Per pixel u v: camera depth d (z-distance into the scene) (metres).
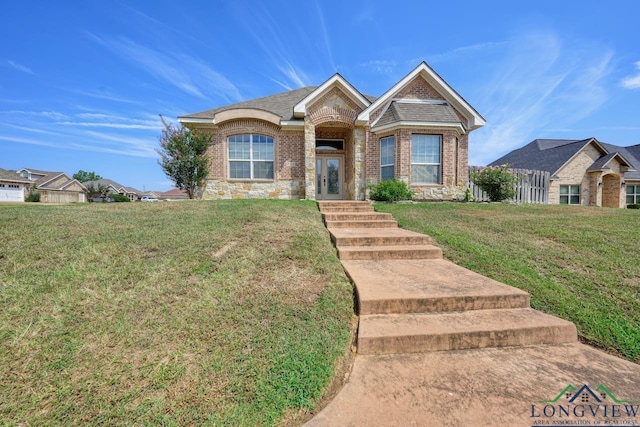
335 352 2.85
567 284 4.43
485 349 3.13
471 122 13.93
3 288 3.33
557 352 3.08
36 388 2.20
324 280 4.13
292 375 2.50
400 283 4.22
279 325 3.08
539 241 6.29
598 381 2.59
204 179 13.55
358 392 2.43
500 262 5.21
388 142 13.40
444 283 4.24
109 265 4.06
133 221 6.43
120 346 2.62
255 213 7.61
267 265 4.42
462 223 7.91
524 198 14.40
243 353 2.67
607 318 3.61
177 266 4.14
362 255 5.57
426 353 3.04
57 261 4.07
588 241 6.08
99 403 2.13
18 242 4.65
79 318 2.92
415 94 13.98
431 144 13.09
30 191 41.59
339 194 15.79
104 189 43.59
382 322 3.38
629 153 25.88
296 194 14.35
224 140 13.80
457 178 13.66
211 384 2.35
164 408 2.13
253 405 2.23
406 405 2.28
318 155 15.67
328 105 13.56
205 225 6.24
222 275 3.99
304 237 5.81
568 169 21.17
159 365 2.46
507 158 28.92
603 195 21.98
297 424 2.14
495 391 2.45
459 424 2.11
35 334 2.67
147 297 3.35
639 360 2.99
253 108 13.41
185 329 2.88
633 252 5.44
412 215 8.88
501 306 3.81
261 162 14.23
